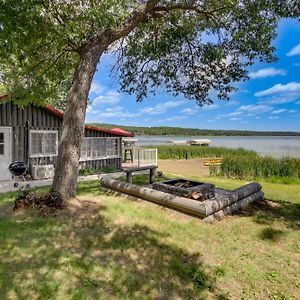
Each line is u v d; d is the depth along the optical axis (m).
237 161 16.95
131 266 4.04
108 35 6.89
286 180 15.00
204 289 3.68
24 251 4.22
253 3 7.70
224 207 6.87
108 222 5.77
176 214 6.77
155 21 8.95
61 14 6.53
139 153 18.22
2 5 4.91
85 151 14.39
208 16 8.69
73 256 4.16
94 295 3.28
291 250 4.96
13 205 6.66
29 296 3.16
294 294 3.66
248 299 3.55
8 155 11.62
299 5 6.63
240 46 8.76
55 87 9.85
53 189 6.62
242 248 4.99
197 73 10.27
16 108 11.74
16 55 7.20
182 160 28.31
